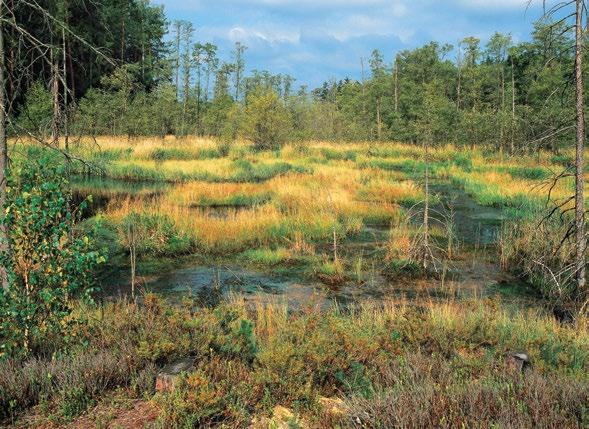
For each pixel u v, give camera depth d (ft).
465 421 12.78
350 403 14.84
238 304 30.91
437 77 169.68
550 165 92.99
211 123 152.25
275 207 61.82
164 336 19.15
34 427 14.78
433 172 101.55
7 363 17.24
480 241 53.16
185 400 14.97
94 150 100.27
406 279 40.88
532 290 39.09
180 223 50.72
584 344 24.91
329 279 40.29
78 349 18.78
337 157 120.37
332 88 217.15
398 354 20.93
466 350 22.39
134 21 182.80
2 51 24.02
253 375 16.99
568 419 12.99
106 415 15.17
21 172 20.08
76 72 96.63
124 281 38.81
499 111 123.85
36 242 19.77
